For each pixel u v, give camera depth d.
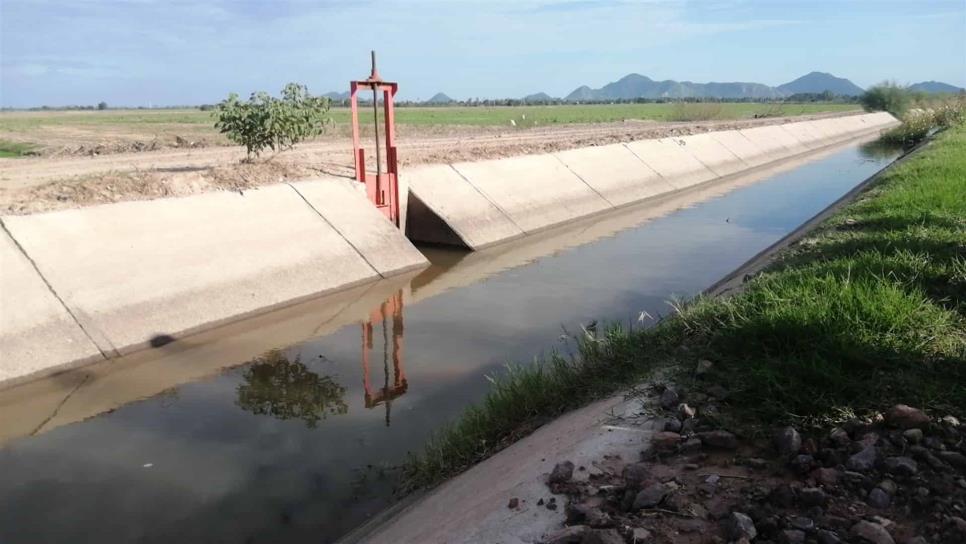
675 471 3.58
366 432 6.65
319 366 8.41
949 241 7.61
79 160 18.31
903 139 39.69
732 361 4.69
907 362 4.24
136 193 11.78
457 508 3.99
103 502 5.53
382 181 14.01
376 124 13.81
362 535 4.61
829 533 2.89
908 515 3.03
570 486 3.60
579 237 16.30
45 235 9.07
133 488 5.73
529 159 19.39
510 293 11.46
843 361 4.29
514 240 15.91
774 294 5.64
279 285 10.70
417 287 11.94
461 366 8.29
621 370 5.37
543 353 8.59
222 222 10.98
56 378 7.86
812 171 29.20
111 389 7.75
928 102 67.25
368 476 5.80
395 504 5.12
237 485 5.73
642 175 23.14
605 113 72.19
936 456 3.37
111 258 9.35
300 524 5.15
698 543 2.96
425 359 8.55
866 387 3.98
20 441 6.61
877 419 3.71
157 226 10.22
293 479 5.80
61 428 6.87
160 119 58.31
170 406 7.35
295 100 15.66
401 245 13.13
